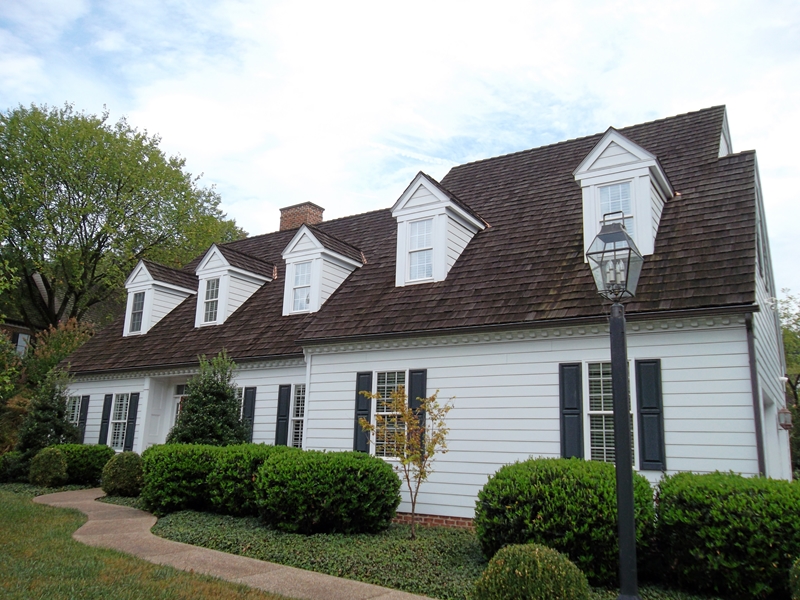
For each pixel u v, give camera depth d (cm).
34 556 862
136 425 1883
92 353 2161
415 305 1327
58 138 2897
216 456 1261
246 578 793
